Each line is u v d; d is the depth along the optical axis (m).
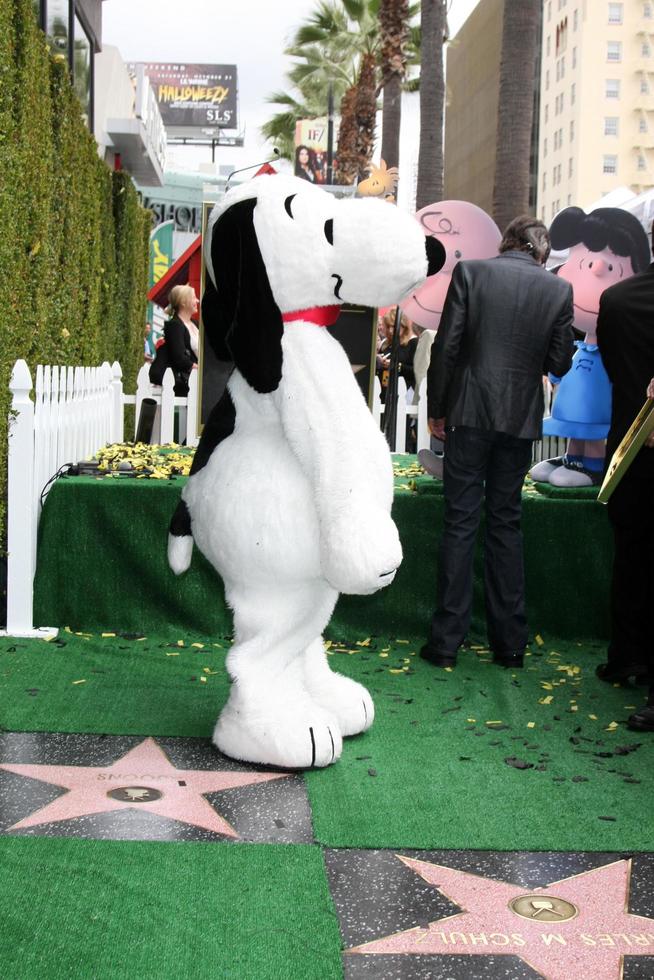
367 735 3.87
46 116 6.75
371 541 3.11
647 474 4.35
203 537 3.46
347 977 2.27
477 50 81.81
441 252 3.31
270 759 3.44
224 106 93.69
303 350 3.24
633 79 75.69
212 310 3.48
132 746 3.66
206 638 5.10
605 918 2.58
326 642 5.24
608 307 4.48
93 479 5.20
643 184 77.12
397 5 22.83
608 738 3.94
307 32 30.19
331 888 2.67
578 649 5.26
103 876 2.66
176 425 9.29
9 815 3.04
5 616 5.16
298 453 3.23
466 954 2.39
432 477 5.56
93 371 6.69
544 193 86.88
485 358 4.71
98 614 5.11
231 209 3.30
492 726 4.02
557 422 5.30
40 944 2.34
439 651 4.86
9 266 5.48
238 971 2.27
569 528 5.29
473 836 3.02
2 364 5.28
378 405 7.30
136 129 15.15
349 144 30.83
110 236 10.42
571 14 77.94
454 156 93.19
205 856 2.81
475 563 5.36
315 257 3.18
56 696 4.16
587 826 3.12
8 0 5.51
